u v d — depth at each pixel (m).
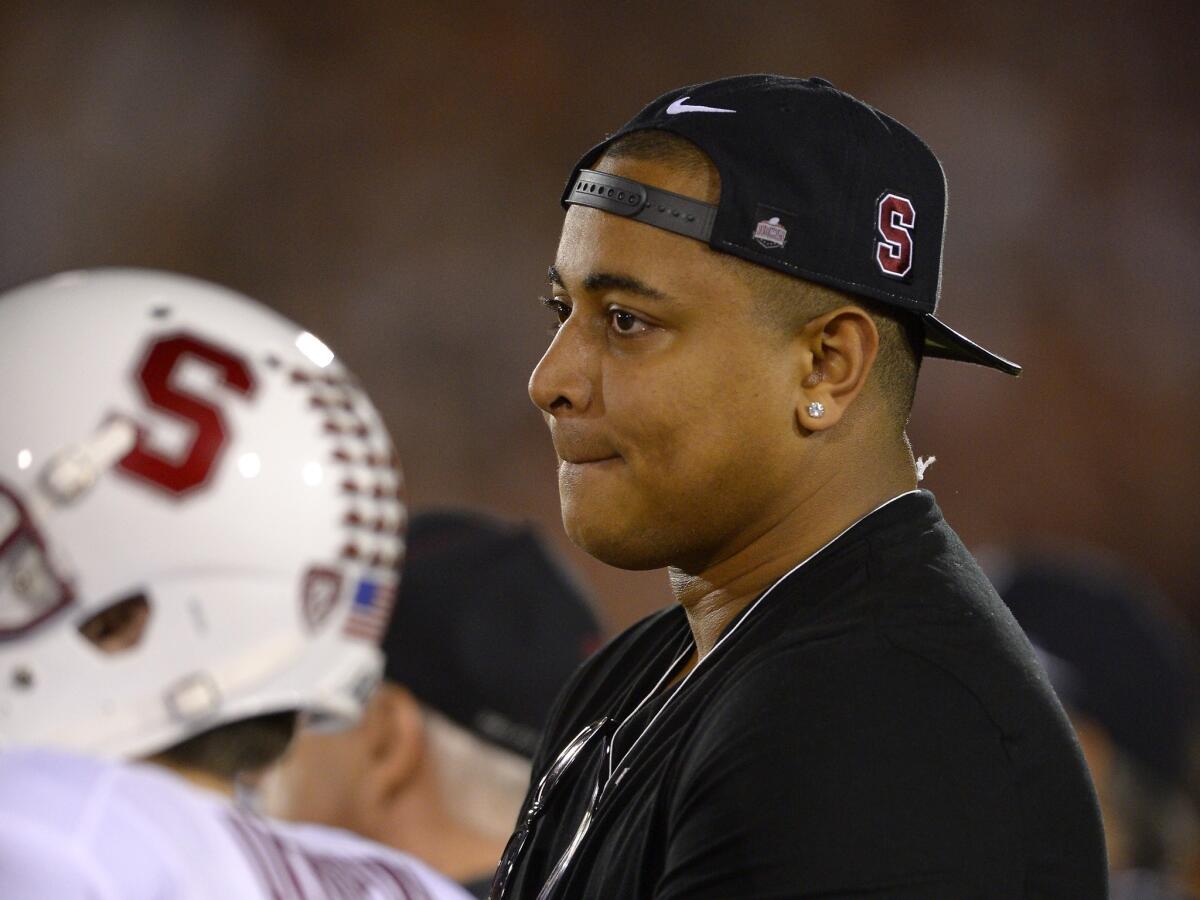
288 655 5.04
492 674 8.71
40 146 52.16
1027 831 4.81
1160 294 54.50
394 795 8.69
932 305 5.53
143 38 53.06
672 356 5.22
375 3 54.53
